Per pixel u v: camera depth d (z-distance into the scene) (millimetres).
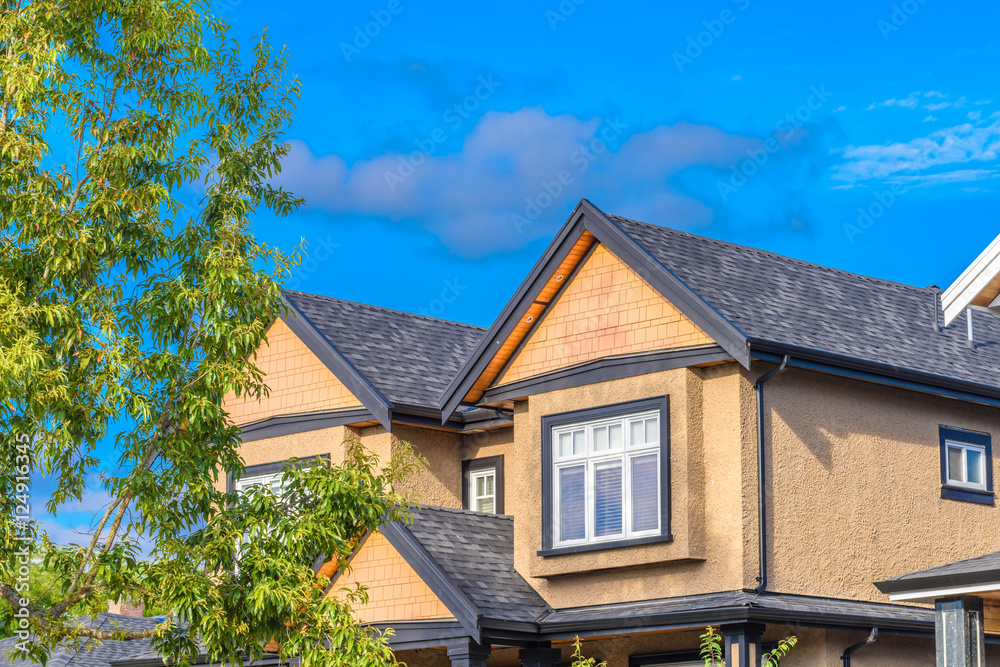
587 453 18969
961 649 13344
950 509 19609
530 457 19609
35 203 14000
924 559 19047
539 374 19797
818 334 18547
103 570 13992
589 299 19422
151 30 14859
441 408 20766
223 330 14469
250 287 14742
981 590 13109
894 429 19281
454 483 22562
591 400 19016
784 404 18047
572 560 18625
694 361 17859
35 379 13422
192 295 14445
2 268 14016
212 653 13953
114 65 14961
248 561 14281
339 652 13859
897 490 19016
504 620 17781
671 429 17938
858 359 18172
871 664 17750
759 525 17297
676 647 18250
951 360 20156
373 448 21969
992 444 20516
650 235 19516
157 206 14742
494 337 20078
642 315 18656
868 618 17266
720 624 16578
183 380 14734
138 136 15023
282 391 23359
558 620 18219
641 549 17922
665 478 17781
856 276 22484
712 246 20500
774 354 17359
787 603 16938
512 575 19359
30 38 14445
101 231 14359
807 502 17906
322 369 22875
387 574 18891
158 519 14430
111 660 26531
